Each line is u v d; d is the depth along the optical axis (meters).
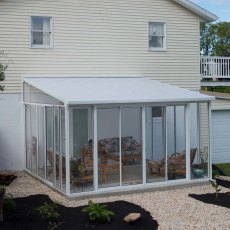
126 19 23.92
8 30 21.69
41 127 19.92
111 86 20.80
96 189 17.41
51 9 22.41
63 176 17.59
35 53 22.19
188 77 25.52
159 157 20.44
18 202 16.16
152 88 20.94
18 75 21.92
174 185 18.70
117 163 18.16
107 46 23.55
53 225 13.52
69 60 22.81
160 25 24.88
